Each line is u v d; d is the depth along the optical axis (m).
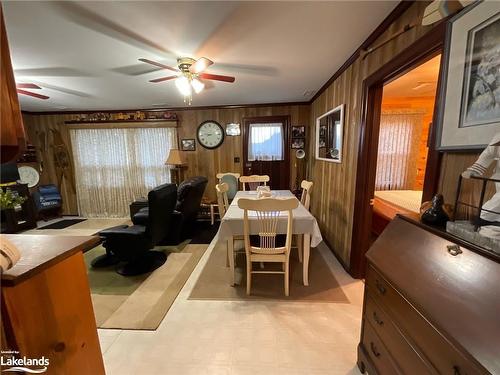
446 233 1.01
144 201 4.24
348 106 2.58
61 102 4.16
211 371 1.47
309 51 2.25
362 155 2.25
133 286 2.42
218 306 2.08
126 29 1.79
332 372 1.46
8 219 4.08
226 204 3.36
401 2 1.52
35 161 4.91
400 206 2.96
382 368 1.23
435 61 2.41
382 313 1.24
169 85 3.22
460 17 1.07
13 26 1.71
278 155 4.82
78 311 1.06
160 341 1.71
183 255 3.15
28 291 0.82
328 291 2.27
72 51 2.15
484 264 0.82
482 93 0.98
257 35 1.92
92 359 1.15
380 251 1.29
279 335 1.74
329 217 3.36
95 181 5.14
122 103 4.36
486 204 0.94
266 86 3.41
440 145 1.22
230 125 4.80
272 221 2.20
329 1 1.50
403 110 4.32
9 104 0.66
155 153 4.99
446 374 0.81
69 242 1.04
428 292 0.92
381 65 1.89
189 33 1.87
